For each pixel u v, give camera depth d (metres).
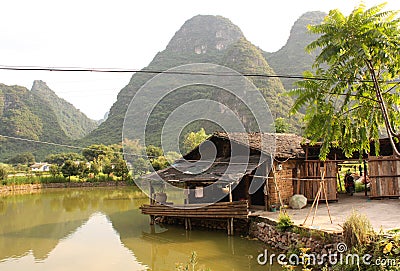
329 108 8.45
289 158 15.46
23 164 59.28
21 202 29.39
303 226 10.52
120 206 25.12
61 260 11.80
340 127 8.71
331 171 16.03
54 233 16.11
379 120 9.00
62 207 25.34
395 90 8.95
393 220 10.40
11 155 70.62
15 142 75.06
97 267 10.98
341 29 8.13
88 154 44.94
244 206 13.29
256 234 13.13
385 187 15.19
